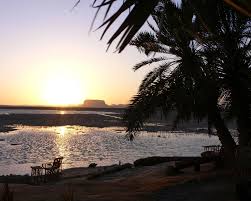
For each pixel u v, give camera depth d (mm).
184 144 55625
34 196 11664
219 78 14234
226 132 15688
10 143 55531
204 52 13531
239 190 9320
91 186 13859
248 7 1342
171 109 14734
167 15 10961
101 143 57375
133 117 14367
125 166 24188
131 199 10656
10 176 22531
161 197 10742
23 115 185625
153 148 50188
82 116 190375
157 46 14336
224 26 12922
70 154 43469
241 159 10656
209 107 14719
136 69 14695
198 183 12195
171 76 14188
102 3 1468
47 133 79562
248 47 14031
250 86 14242
